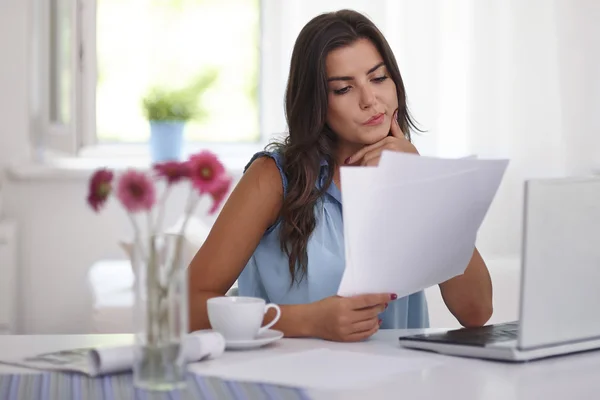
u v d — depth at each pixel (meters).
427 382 1.18
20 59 3.87
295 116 1.85
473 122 3.82
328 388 1.15
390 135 1.85
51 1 3.85
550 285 1.32
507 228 3.75
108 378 1.20
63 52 3.84
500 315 2.79
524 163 3.81
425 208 1.42
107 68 4.25
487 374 1.24
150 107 3.95
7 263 3.61
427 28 3.81
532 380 1.20
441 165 1.39
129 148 4.21
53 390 1.14
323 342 1.49
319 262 1.81
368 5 3.83
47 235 3.91
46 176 3.84
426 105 3.83
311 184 1.81
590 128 3.82
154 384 1.13
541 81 3.81
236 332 1.41
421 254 1.50
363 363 1.30
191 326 1.66
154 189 1.16
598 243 1.37
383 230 1.42
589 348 1.39
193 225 3.43
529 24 3.81
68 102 3.85
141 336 1.14
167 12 4.26
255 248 1.80
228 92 4.29
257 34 4.28
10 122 3.88
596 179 1.36
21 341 1.50
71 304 3.94
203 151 1.23
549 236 1.30
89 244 3.94
